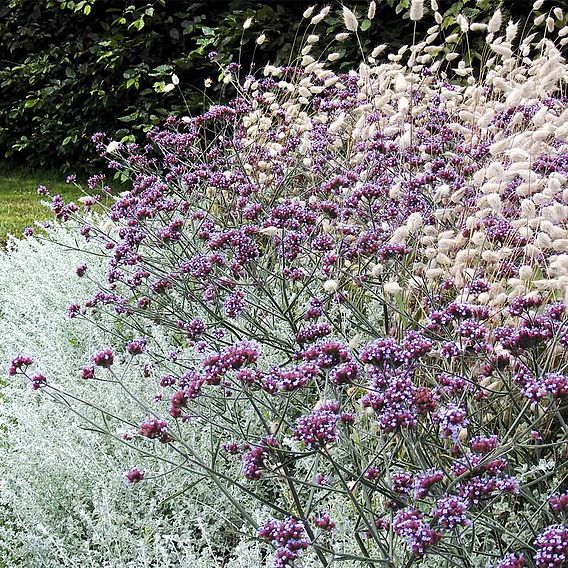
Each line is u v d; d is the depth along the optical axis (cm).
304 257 349
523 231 242
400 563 207
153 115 795
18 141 912
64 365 341
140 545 229
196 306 375
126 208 358
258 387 205
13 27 943
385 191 333
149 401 310
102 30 883
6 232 666
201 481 265
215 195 404
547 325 210
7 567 240
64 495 271
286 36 734
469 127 384
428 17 678
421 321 292
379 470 215
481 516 187
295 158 414
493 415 252
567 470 216
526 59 390
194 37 776
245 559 221
